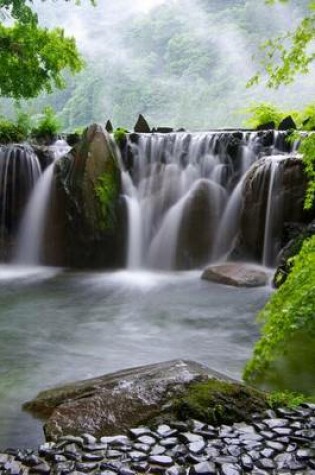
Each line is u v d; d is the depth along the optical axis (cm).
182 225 1362
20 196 1445
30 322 847
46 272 1302
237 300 966
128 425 442
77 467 379
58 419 455
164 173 1416
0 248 1440
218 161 1383
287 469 374
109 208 1355
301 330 405
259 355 401
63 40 1499
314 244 407
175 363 532
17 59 1434
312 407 472
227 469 371
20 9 1241
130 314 892
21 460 393
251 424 443
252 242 1228
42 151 1451
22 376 606
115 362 654
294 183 1155
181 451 397
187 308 923
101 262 1365
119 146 1458
